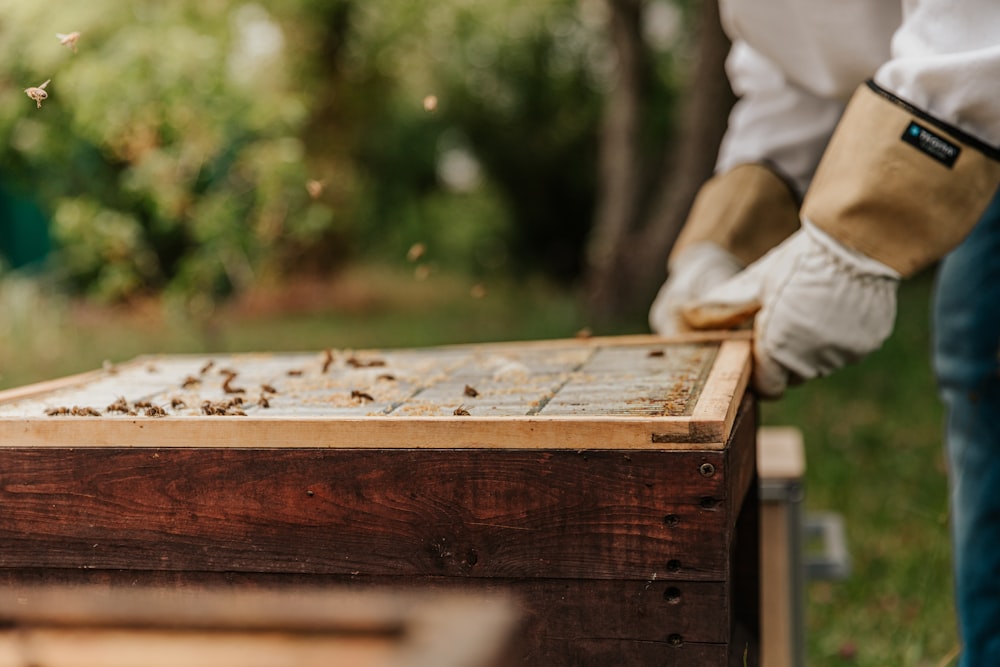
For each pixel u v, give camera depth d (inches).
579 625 44.1
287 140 179.2
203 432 46.6
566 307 301.4
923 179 55.1
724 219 76.2
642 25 289.1
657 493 43.0
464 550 44.8
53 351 222.1
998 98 53.2
